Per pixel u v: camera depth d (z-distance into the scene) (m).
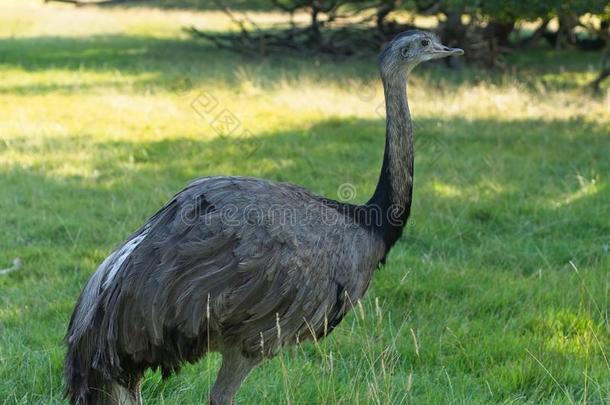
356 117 19.97
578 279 10.74
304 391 8.10
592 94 22.42
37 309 9.84
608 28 24.20
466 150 17.00
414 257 11.56
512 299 10.33
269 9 42.59
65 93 22.67
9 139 17.61
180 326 6.53
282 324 6.91
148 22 40.50
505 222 13.12
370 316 9.67
